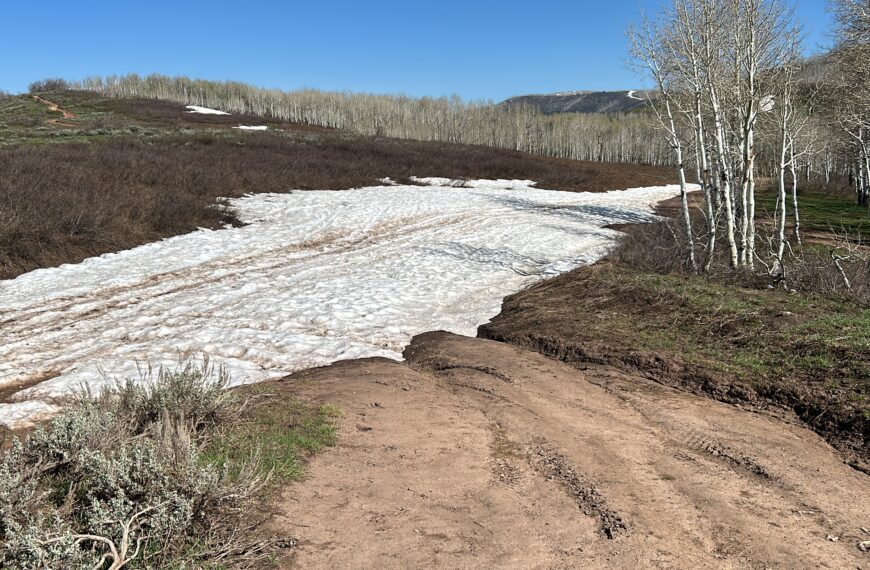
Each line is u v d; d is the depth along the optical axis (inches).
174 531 132.4
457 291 524.4
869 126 614.9
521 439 223.0
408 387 279.4
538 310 427.5
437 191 1251.2
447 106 4618.6
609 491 180.4
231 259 601.6
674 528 160.1
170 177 890.7
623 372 306.2
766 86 519.5
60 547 110.8
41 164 775.7
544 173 1780.3
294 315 420.8
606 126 4163.4
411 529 153.4
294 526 149.7
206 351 340.8
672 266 526.9
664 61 522.0
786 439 223.1
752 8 472.1
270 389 262.4
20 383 290.2
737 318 343.9
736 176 679.1
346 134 2573.8
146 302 442.9
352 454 198.7
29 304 419.8
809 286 434.6
